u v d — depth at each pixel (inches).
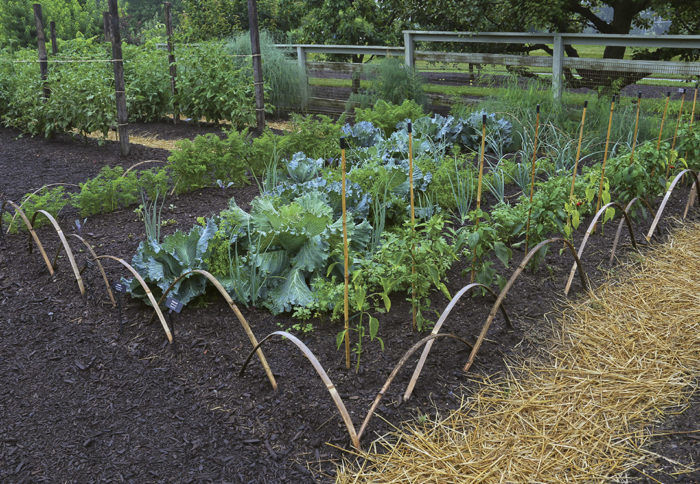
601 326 151.1
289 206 178.1
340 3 540.7
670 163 231.9
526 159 265.3
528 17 384.8
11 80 428.1
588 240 200.8
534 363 138.3
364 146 290.7
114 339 149.6
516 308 159.3
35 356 143.4
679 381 128.2
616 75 361.7
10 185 278.8
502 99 362.9
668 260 186.4
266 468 109.6
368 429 117.6
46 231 216.4
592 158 292.2
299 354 140.3
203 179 261.6
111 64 428.8
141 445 115.6
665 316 153.9
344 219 121.6
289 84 469.1
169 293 153.6
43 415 124.0
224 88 410.3
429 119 321.4
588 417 119.6
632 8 429.1
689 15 401.1
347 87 462.3
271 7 709.3
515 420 120.3
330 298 148.3
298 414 121.8
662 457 107.6
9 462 111.7
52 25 485.7
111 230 215.6
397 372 120.1
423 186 217.3
